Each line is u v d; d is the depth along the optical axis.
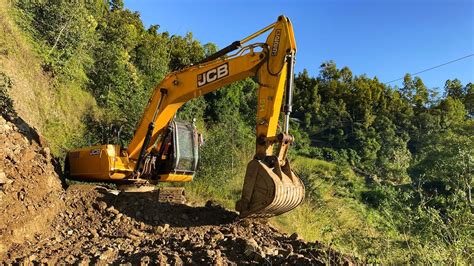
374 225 5.06
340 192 14.02
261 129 7.35
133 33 21.70
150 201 7.97
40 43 12.95
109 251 5.46
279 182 6.74
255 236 6.90
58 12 13.71
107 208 7.50
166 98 8.41
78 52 14.66
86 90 14.91
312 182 13.80
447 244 4.16
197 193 11.88
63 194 7.50
